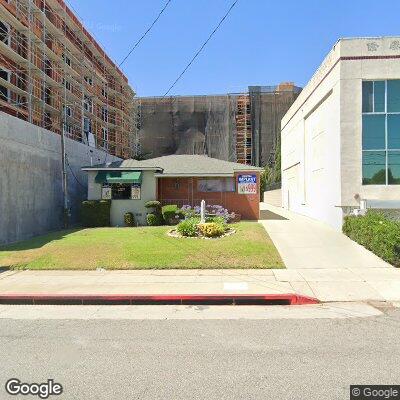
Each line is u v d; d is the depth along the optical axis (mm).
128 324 7348
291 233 18438
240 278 10758
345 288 9680
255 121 58750
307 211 27656
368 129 18828
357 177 18750
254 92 58906
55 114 30672
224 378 4777
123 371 5051
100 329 7027
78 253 13938
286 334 6539
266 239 15992
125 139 50062
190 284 10180
